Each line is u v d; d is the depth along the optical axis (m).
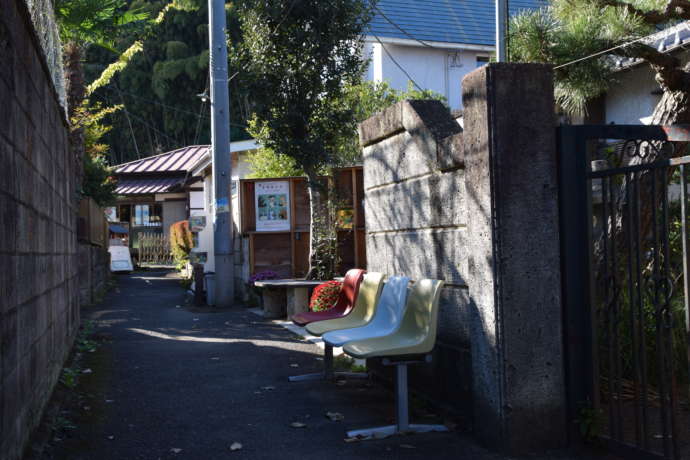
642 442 4.19
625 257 6.01
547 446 4.20
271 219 13.12
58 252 6.39
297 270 13.16
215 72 13.52
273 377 6.59
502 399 4.14
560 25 7.41
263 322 10.84
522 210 4.21
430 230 5.25
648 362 5.51
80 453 4.29
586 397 4.25
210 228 15.45
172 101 39.62
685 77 6.45
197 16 38.44
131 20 11.30
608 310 4.20
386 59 20.61
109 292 16.41
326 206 12.11
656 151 5.98
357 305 6.25
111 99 40.84
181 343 8.76
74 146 14.00
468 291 4.63
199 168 22.28
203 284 14.88
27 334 4.18
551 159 4.28
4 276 3.36
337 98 12.11
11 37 3.74
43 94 5.26
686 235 3.58
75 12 10.11
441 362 5.11
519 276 4.18
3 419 3.31
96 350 8.23
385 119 6.02
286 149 11.52
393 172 5.95
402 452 4.23
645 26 7.02
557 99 8.12
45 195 5.32
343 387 6.16
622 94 11.50
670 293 3.71
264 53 11.47
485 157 4.24
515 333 4.16
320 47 11.38
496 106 4.19
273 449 4.34
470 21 21.81
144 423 4.98
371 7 12.20
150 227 30.77
